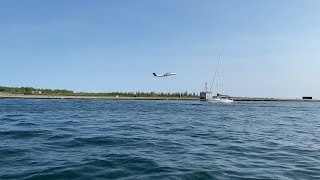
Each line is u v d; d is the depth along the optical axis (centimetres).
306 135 2392
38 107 5859
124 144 1700
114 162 1245
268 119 4253
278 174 1141
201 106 8538
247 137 2189
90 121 3100
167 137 2031
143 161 1273
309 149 1714
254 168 1227
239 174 1127
